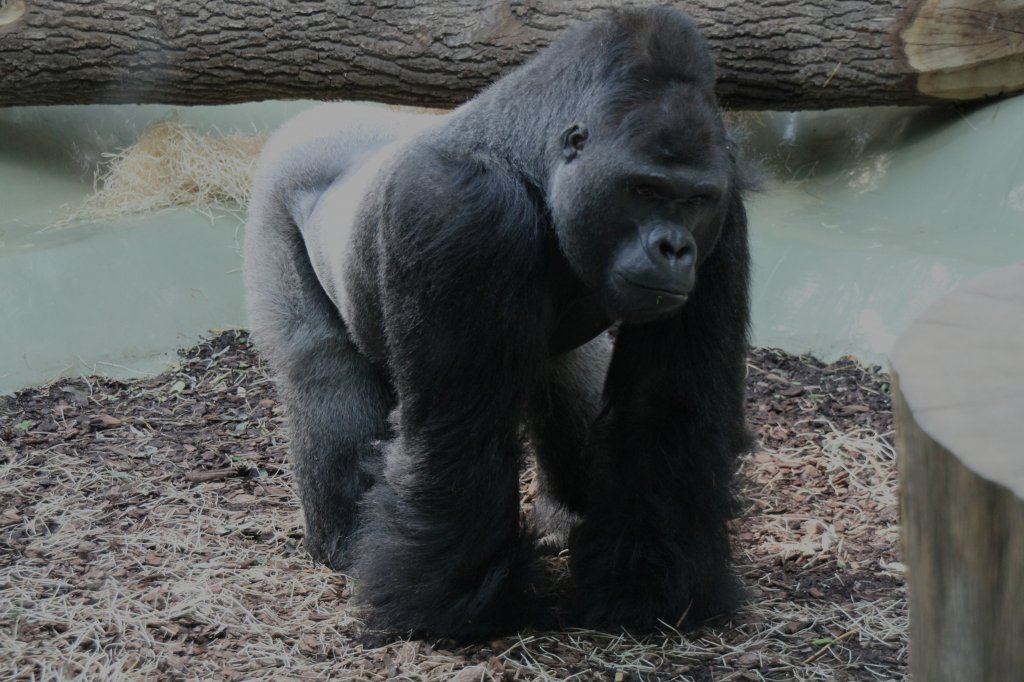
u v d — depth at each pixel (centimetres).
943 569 357
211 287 1451
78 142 1719
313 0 1577
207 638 803
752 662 757
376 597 804
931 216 1451
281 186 988
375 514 821
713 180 666
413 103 1612
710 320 758
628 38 683
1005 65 1482
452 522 757
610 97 676
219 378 1303
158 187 1609
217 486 1064
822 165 1639
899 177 1539
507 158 721
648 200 671
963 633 354
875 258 1328
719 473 789
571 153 693
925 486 356
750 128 1716
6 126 1703
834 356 1290
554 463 929
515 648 780
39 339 1316
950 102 1546
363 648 791
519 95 726
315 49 1581
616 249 687
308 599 856
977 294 432
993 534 326
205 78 1622
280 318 948
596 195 677
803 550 907
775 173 1642
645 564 795
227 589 866
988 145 1460
